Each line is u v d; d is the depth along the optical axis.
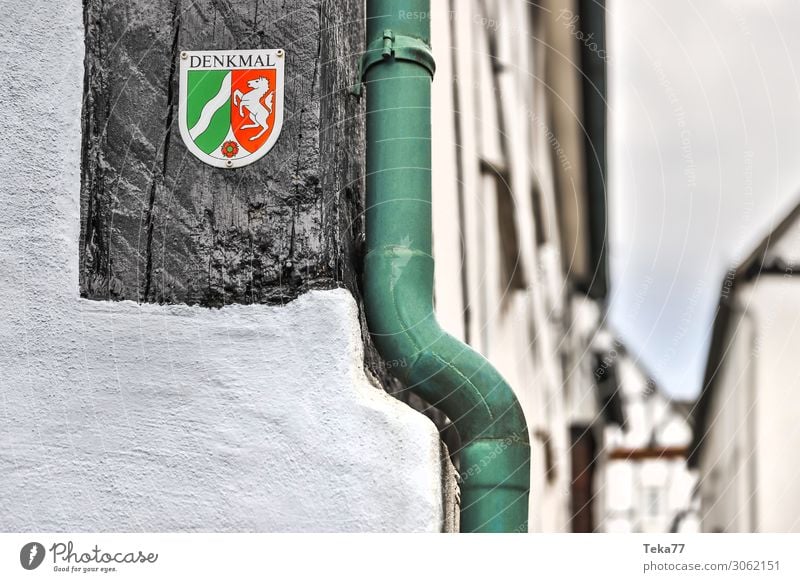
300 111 1.62
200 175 1.62
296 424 1.53
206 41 1.65
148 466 1.54
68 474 1.55
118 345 1.58
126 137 1.64
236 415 1.54
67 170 1.64
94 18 1.68
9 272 1.61
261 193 1.60
